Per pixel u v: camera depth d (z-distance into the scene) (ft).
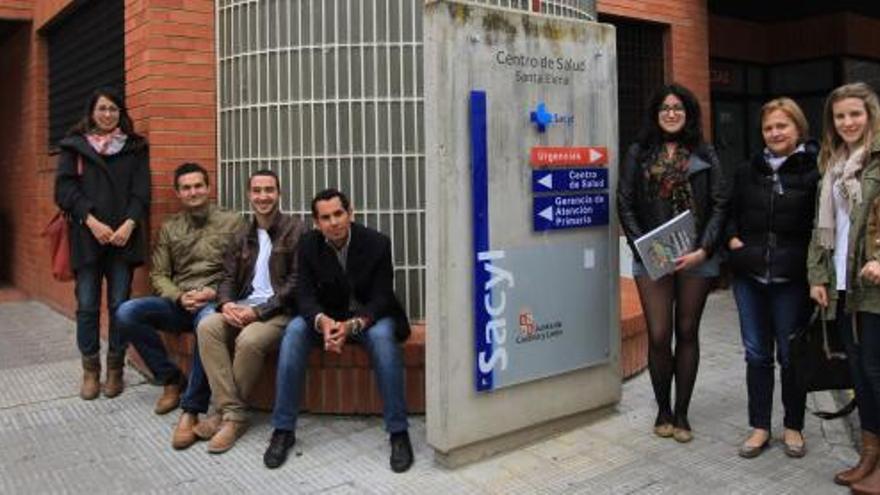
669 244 13.24
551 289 13.98
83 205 16.39
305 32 16.72
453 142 12.59
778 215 12.84
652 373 14.30
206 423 14.53
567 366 14.28
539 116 13.52
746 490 12.14
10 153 31.96
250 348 14.05
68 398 17.04
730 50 32.12
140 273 18.04
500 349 13.26
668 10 26.86
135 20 17.98
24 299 29.63
